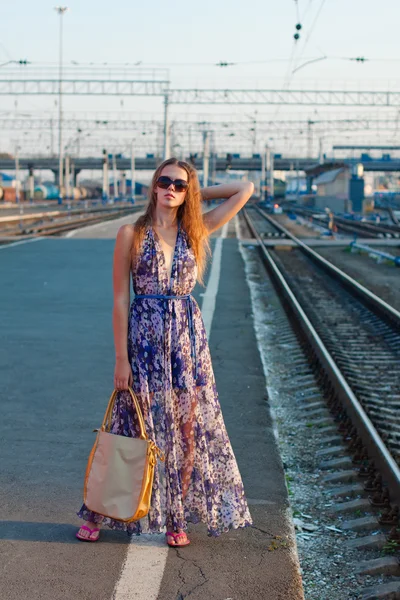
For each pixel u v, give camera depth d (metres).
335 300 15.68
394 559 4.07
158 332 3.76
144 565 3.74
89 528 4.00
